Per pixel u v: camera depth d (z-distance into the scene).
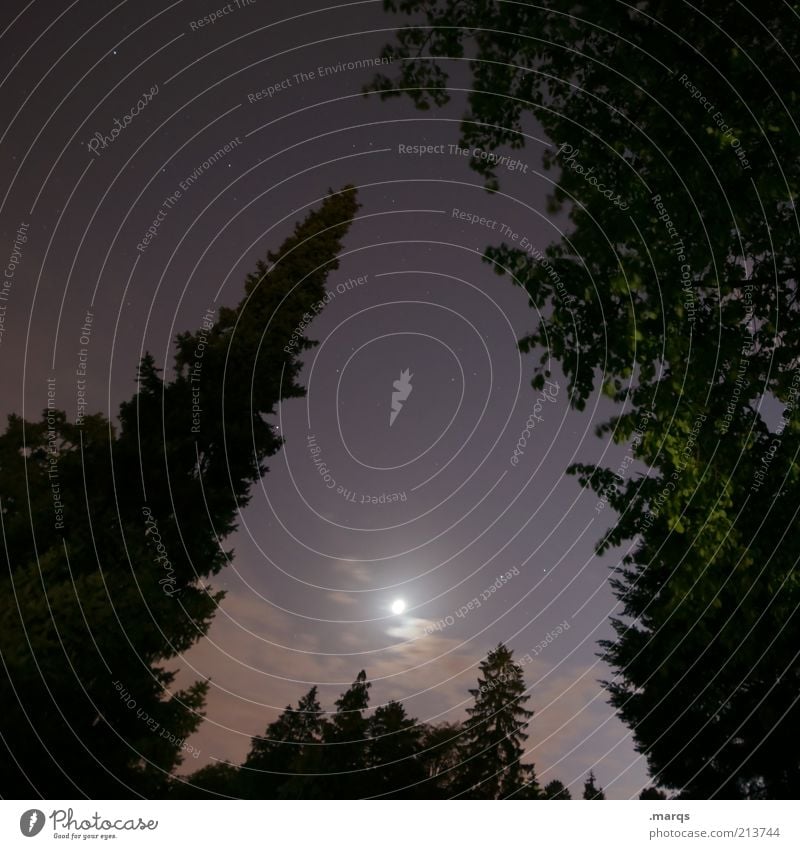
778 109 9.12
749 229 9.60
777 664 11.70
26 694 8.55
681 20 9.48
